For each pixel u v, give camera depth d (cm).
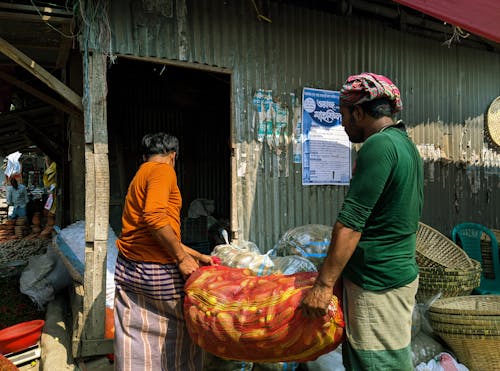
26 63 292
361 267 180
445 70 525
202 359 257
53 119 669
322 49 425
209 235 627
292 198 409
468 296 352
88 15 306
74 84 426
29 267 468
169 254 230
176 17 344
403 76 486
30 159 1730
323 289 172
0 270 633
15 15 298
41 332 362
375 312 179
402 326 182
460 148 541
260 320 190
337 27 435
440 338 325
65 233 396
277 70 397
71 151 451
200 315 207
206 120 707
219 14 364
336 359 270
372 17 495
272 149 397
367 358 179
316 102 421
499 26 347
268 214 395
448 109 529
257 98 387
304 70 413
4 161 1548
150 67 592
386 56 471
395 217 174
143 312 240
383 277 177
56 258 457
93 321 307
